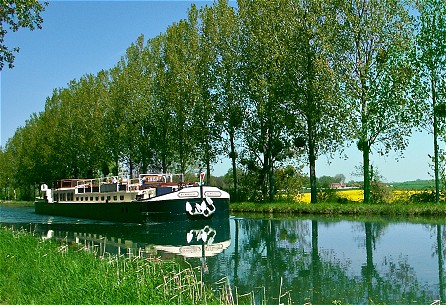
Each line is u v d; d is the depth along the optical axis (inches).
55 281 454.0
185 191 1275.8
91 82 2682.1
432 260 678.5
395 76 1346.0
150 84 2043.6
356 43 1398.9
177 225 1251.8
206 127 1775.3
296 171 1776.6
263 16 1592.0
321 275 601.6
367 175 1396.4
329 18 1407.5
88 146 2551.7
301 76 1496.1
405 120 1334.9
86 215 1624.0
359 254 740.7
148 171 2201.0
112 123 2250.2
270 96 1537.9
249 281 575.5
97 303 388.8
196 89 1793.8
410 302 470.6
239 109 1694.1
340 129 1406.3
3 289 444.1
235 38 1696.6
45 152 2910.9
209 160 1815.9
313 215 1375.5
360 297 492.7
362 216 1286.9
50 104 3100.4
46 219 1676.9
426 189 1393.9
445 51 1284.4
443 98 1291.8
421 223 1088.8
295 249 808.9
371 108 1355.8
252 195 1817.2
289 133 1632.6
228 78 1699.1
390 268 632.4
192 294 430.0
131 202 1371.8
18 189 4195.4
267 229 1108.5
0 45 839.7
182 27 1943.9
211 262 703.7
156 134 2049.7
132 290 417.4
